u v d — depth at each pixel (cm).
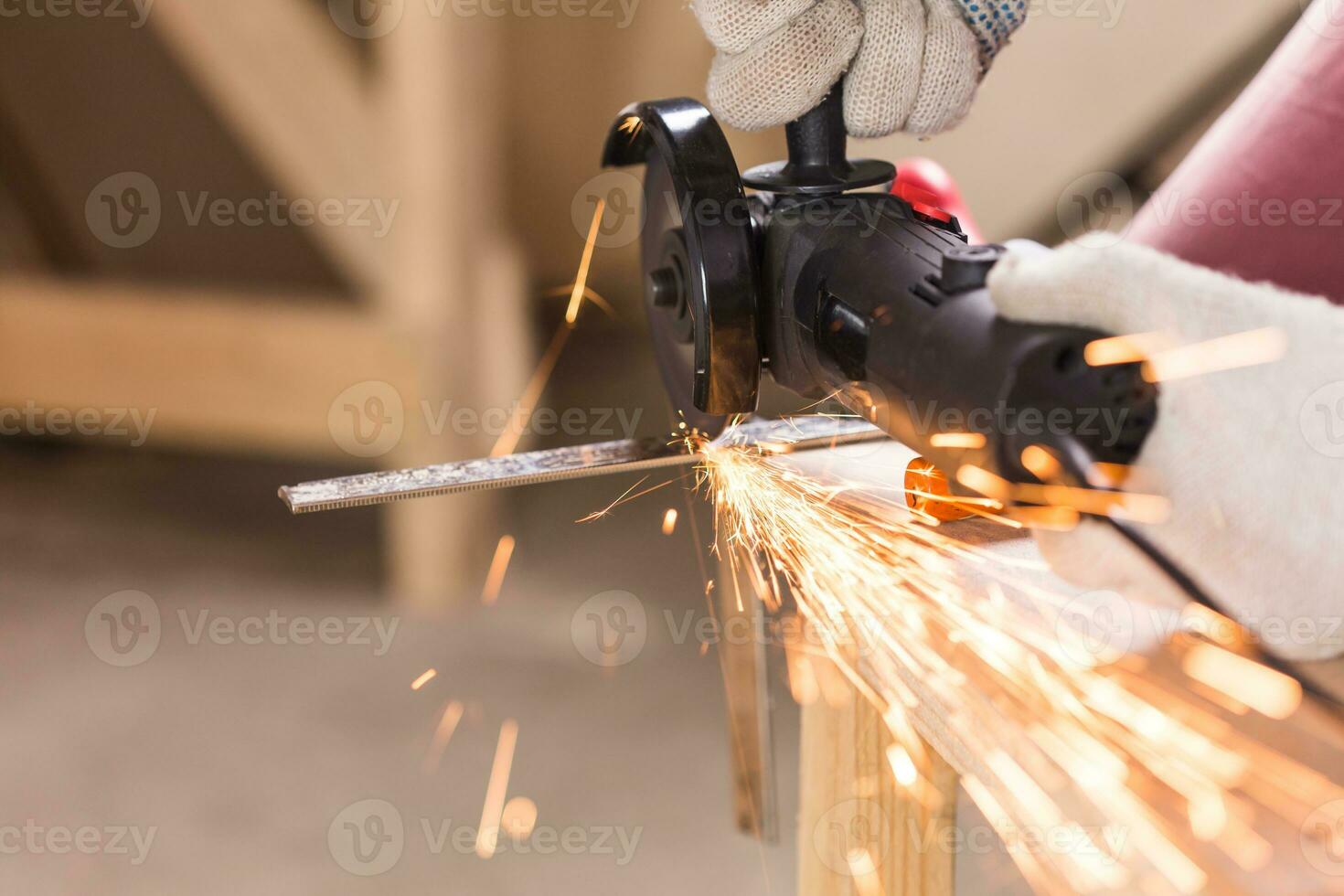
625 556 232
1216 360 51
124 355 212
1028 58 186
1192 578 54
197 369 210
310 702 195
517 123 202
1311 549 52
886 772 77
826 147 73
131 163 215
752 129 73
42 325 214
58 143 212
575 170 214
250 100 190
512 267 213
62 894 158
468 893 157
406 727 189
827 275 66
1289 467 51
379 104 188
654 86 199
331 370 204
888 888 79
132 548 239
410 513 214
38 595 224
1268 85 87
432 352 201
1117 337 50
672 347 81
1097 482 50
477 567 221
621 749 183
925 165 100
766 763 104
